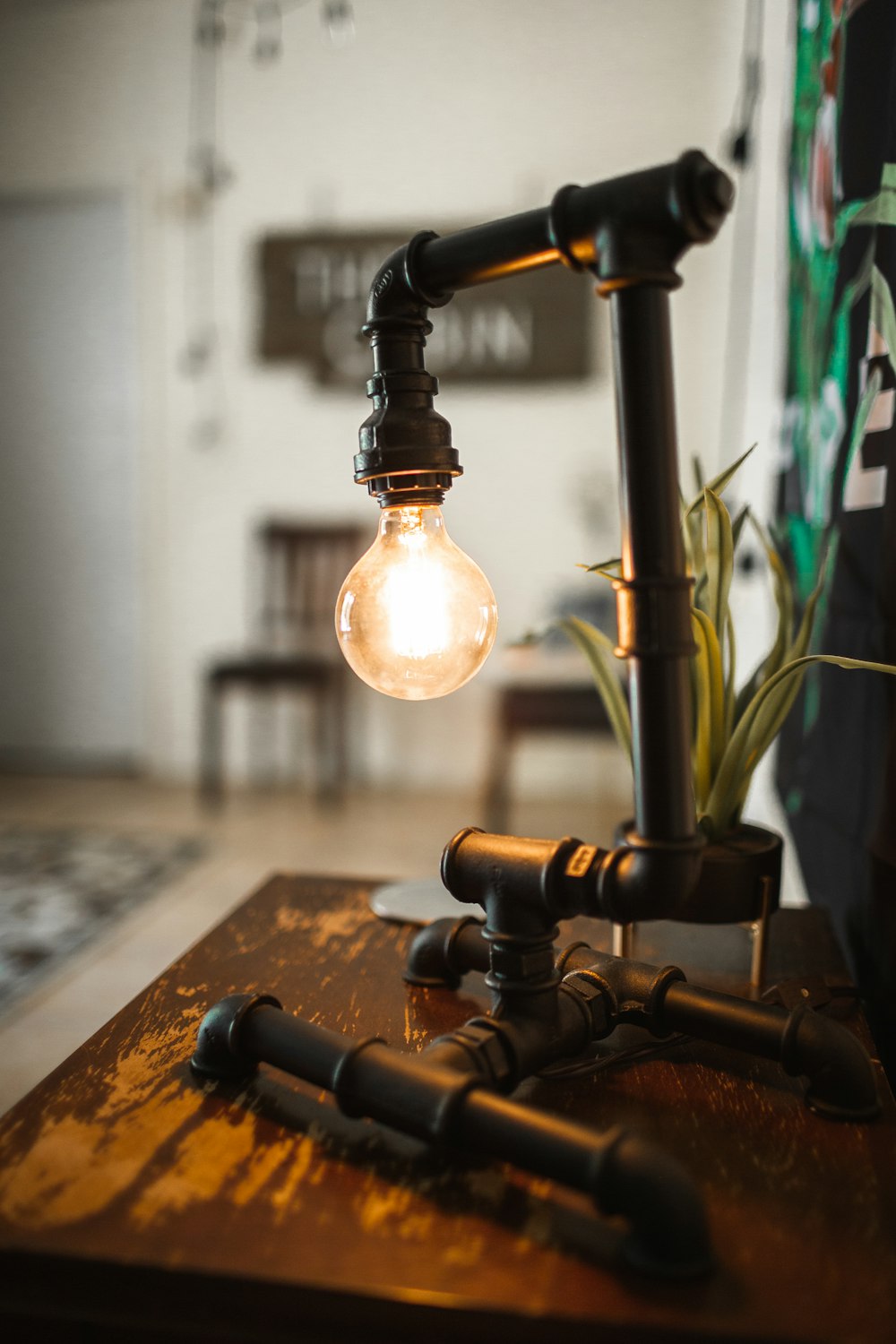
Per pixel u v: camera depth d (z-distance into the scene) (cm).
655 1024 70
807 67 121
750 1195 58
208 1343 53
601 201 57
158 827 334
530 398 379
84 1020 194
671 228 56
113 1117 64
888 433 86
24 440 409
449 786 398
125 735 415
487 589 68
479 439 384
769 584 171
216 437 398
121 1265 52
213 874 282
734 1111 65
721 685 88
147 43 387
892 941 83
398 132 379
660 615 57
